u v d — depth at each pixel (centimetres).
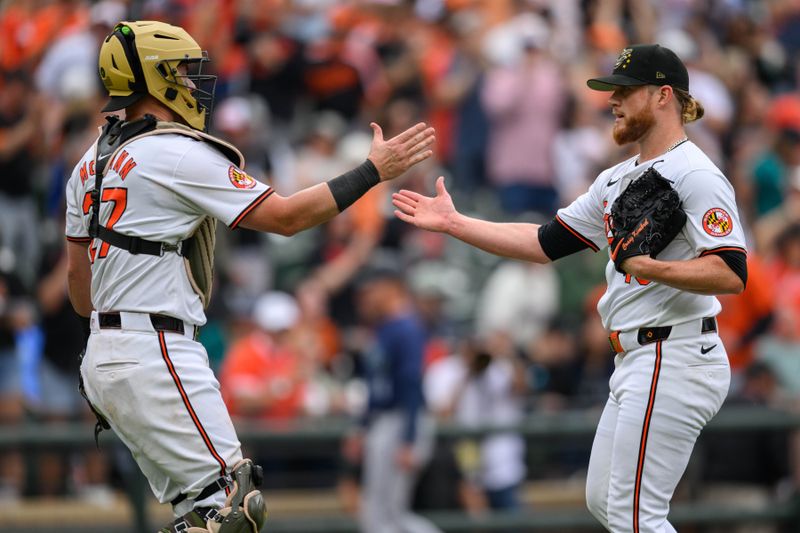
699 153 1888
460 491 3619
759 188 4766
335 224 4253
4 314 3538
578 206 2034
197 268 1892
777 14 6053
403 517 3466
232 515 1817
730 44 5588
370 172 1878
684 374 1880
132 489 3394
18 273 3709
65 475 3550
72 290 1994
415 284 4000
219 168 1844
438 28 5041
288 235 1875
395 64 4838
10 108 4112
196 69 1955
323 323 3981
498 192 4506
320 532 3528
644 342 1900
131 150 1841
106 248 1841
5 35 4362
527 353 3984
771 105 5275
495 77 4600
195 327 1889
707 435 3728
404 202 2092
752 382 3859
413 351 3425
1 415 3522
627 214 1852
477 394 3662
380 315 3466
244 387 3553
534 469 3838
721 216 1838
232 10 4484
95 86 4153
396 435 3416
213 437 1844
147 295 1831
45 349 3588
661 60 1889
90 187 1883
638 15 5341
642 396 1889
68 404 3588
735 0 5912
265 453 3541
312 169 4309
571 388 3884
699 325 1894
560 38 4950
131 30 1856
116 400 1833
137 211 1828
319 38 4794
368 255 4225
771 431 3719
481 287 4288
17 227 3981
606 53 5047
